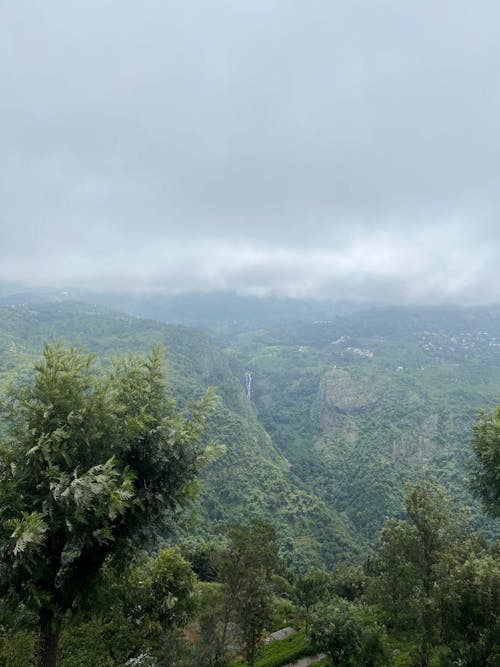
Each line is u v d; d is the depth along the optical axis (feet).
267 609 80.33
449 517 79.66
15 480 45.96
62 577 50.08
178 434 55.57
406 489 83.41
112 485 45.80
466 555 72.54
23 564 44.75
